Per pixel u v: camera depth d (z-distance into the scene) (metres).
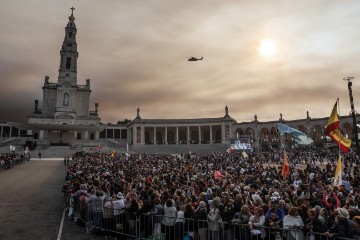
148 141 114.25
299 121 105.38
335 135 16.36
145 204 11.67
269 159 53.28
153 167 32.12
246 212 10.21
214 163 38.78
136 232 11.42
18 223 14.74
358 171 23.38
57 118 101.81
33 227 14.05
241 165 33.38
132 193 13.06
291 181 20.86
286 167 21.06
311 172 24.58
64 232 13.27
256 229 9.76
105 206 12.66
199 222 10.50
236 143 66.44
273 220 9.75
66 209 17.42
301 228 8.99
